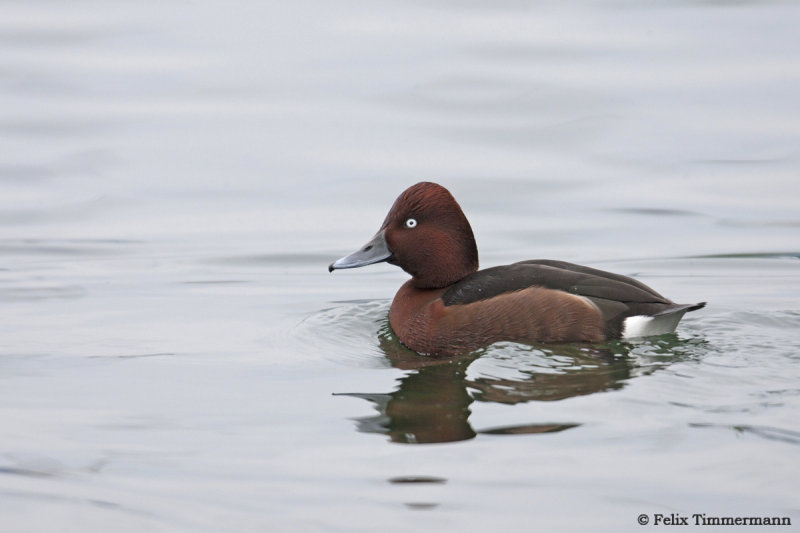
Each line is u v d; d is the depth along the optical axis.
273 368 9.45
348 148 16.98
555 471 7.00
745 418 7.75
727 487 6.71
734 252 13.30
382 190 15.59
